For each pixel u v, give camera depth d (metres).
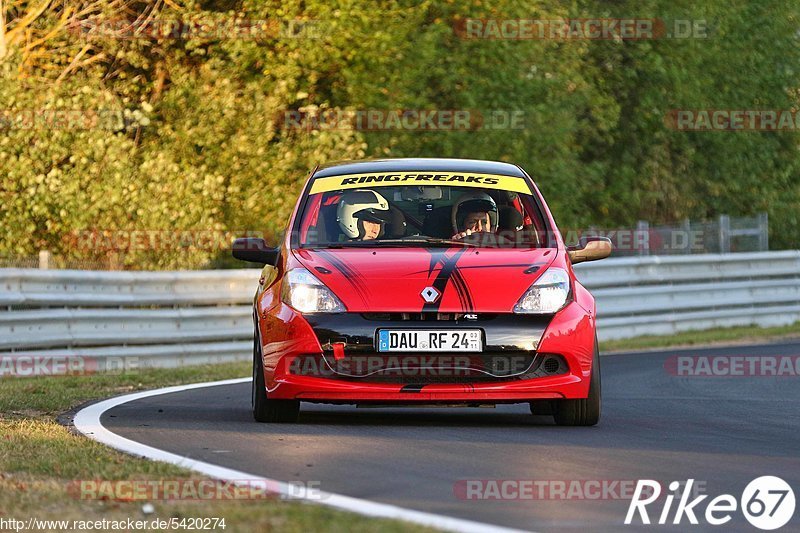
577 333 24.30
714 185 84.69
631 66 79.94
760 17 85.75
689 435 24.06
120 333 43.91
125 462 19.08
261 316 24.92
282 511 14.84
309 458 20.00
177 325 45.91
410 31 65.94
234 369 41.81
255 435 22.92
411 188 27.67
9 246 56.16
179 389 34.47
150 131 64.69
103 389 35.03
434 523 14.47
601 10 77.56
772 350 48.66
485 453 20.73
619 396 32.94
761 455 21.33
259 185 61.50
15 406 29.53
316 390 23.84
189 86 62.91
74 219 55.56
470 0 67.31
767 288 65.31
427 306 23.89
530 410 28.58
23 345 40.34
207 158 62.12
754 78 85.38
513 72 67.75
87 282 43.44
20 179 56.31
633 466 19.66
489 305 24.03
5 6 61.72
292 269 25.09
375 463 19.53
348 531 13.64
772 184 87.44
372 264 24.89
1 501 15.75
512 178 28.45
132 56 63.72
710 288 62.41
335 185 27.89
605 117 76.56
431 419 26.56
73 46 63.41
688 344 54.97
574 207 72.44
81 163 56.56
